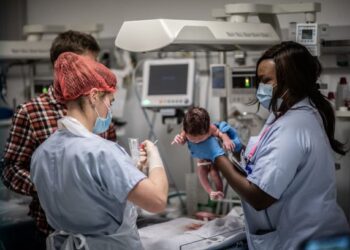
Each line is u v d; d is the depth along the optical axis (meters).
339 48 2.64
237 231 2.19
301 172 1.86
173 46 2.15
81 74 1.68
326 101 2.02
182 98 2.92
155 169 1.75
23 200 2.62
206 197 2.75
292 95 1.91
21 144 2.18
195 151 2.02
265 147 1.86
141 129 3.45
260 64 1.97
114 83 1.78
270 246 1.96
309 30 2.31
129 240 1.80
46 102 2.20
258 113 2.84
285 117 1.89
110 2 3.53
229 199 2.64
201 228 2.24
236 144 2.12
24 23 3.83
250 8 2.38
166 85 2.98
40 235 2.31
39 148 1.76
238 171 1.94
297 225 1.89
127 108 3.46
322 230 1.87
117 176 1.63
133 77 3.34
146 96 3.01
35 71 3.70
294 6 2.40
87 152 1.63
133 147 1.99
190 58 3.08
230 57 3.09
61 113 2.19
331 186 1.91
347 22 2.80
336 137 2.57
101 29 3.24
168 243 2.07
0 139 3.04
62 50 2.19
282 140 1.83
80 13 3.65
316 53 2.31
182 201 2.91
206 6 3.18
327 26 2.52
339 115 2.51
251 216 2.02
